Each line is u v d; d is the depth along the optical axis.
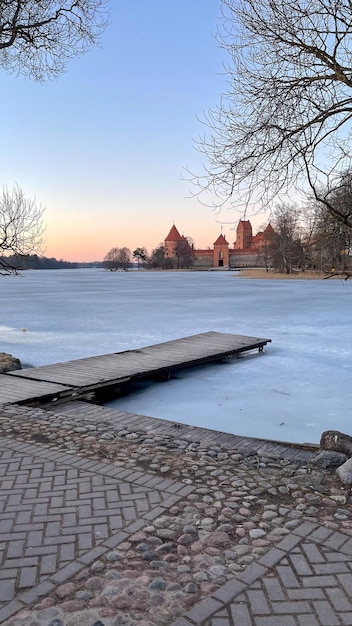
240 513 3.21
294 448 5.02
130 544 2.80
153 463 4.16
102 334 16.34
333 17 3.76
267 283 51.84
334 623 2.14
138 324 18.80
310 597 2.31
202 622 2.15
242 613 2.21
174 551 2.74
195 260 131.12
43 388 7.59
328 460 4.19
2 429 5.19
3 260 12.97
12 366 10.48
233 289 41.47
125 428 5.46
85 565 2.59
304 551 2.72
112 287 48.03
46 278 80.69
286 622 2.15
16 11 7.68
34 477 3.81
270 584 2.42
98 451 4.46
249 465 4.18
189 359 10.62
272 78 4.11
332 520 3.11
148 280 65.75
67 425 5.38
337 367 10.93
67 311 23.98
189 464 4.15
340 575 2.48
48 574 2.52
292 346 13.72
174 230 132.38
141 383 9.73
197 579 2.48
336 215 4.01
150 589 2.40
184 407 7.97
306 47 3.84
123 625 2.14
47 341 14.97
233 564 2.61
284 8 3.85
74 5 8.38
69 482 3.70
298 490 3.61
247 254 120.50
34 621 2.16
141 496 3.46
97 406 7.11
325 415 7.42
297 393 8.77
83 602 2.30
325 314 21.53
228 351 11.65
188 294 35.75
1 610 2.24
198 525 3.04
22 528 2.98
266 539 2.87
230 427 6.91
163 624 2.14
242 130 4.27
